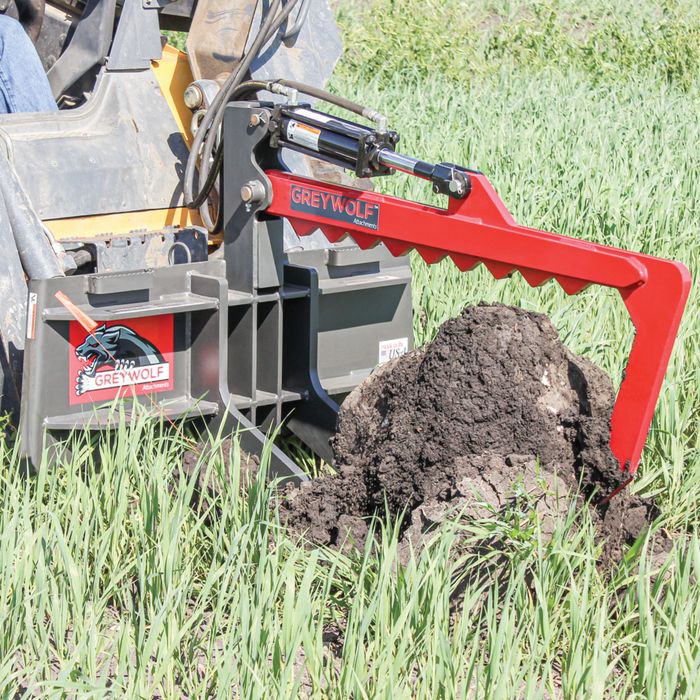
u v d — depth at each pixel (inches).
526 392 113.0
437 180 113.8
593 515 111.0
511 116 362.6
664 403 139.8
